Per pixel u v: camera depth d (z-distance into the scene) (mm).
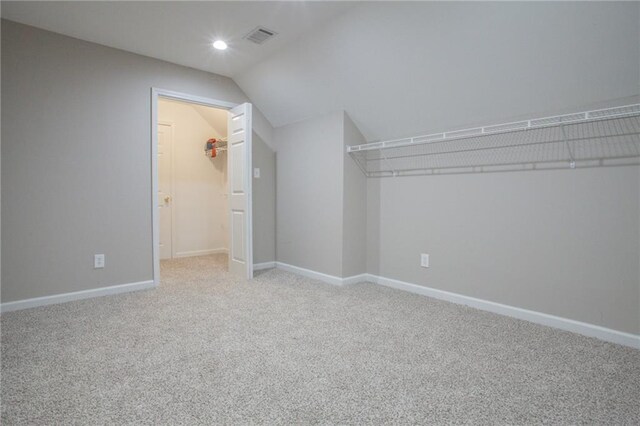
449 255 2928
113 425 1354
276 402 1510
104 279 3105
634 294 2049
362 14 2477
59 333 2236
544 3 1888
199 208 5344
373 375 1733
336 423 1375
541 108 2340
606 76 2002
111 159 3125
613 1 1743
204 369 1788
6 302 2670
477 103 2582
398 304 2850
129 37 2934
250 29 2789
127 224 3221
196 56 3324
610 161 2107
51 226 2848
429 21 2279
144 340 2135
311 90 3451
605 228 2139
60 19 2639
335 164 3463
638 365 1826
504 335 2213
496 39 2162
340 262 3426
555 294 2352
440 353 1968
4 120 2641
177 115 5109
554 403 1499
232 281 3605
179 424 1364
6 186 2658
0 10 2506
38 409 1443
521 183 2486
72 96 2924
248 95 4051
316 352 1982
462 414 1427
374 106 3162
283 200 4180
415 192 3164
